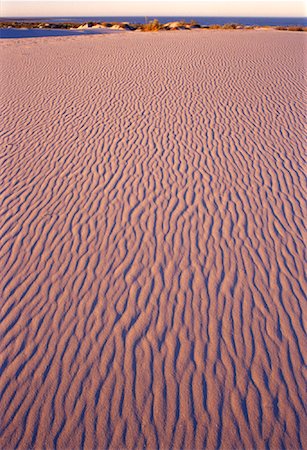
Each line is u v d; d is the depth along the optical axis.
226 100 10.41
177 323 4.15
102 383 3.62
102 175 6.87
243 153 7.51
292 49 16.92
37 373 3.72
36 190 6.49
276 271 4.77
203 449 3.15
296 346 3.89
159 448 3.16
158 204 6.01
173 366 3.74
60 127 9.04
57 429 3.31
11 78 13.38
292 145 7.79
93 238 5.36
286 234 5.36
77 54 17.53
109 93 11.38
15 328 4.14
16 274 4.83
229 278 4.67
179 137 8.26
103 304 4.39
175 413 3.39
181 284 4.60
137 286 4.59
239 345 3.91
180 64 14.53
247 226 5.51
